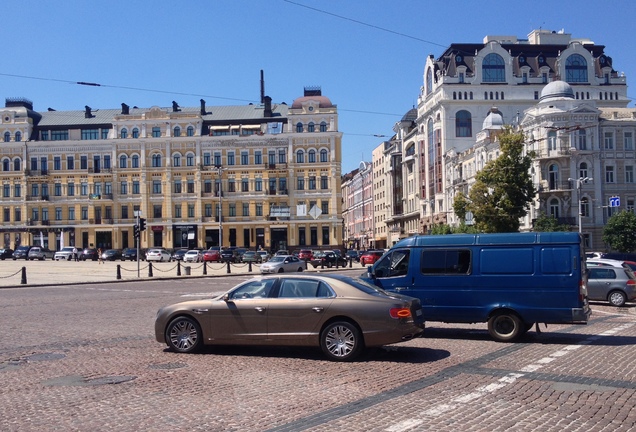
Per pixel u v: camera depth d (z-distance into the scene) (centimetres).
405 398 898
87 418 799
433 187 8525
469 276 1478
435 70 8475
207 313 1252
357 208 14850
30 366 1145
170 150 8606
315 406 855
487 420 785
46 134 8869
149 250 7488
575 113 5781
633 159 5881
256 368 1119
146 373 1077
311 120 8531
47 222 8688
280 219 8475
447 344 1409
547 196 5841
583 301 1400
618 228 5234
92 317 1944
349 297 1188
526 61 8244
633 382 1002
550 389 952
